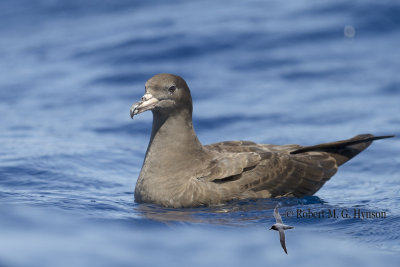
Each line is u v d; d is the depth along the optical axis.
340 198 12.47
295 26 22.52
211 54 21.20
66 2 26.77
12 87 20.19
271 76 19.80
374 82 18.95
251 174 11.74
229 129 16.83
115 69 20.88
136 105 11.30
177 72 20.17
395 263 8.69
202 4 25.64
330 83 19.14
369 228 10.19
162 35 22.45
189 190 11.27
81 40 23.39
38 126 17.39
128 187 13.33
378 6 22.59
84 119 17.92
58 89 19.95
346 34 21.80
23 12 26.31
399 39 21.41
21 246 8.88
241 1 25.55
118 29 23.81
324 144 12.45
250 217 10.74
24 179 13.23
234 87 19.19
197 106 18.08
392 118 16.84
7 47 23.56
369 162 14.96
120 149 15.94
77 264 8.37
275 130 16.59
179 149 11.65
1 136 16.52
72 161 14.71
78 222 10.04
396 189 13.02
